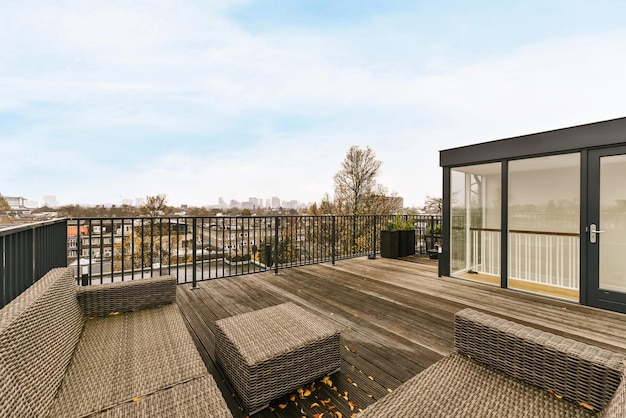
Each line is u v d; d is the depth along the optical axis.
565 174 4.04
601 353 1.11
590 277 3.32
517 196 4.36
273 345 1.61
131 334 1.64
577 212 3.95
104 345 1.51
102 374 1.25
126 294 1.99
